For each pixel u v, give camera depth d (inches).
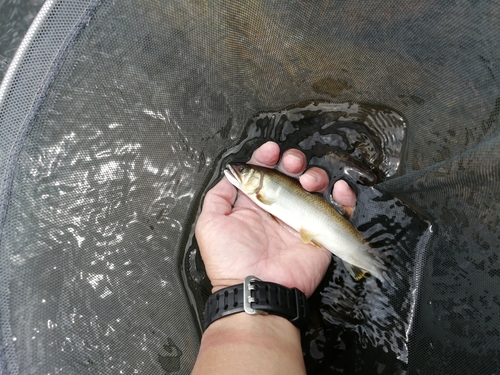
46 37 9.1
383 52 10.9
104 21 9.5
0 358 8.3
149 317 10.5
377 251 11.4
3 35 16.0
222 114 12.0
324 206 11.6
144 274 10.8
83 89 9.8
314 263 11.5
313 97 12.4
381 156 12.3
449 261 10.4
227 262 10.8
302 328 9.8
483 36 9.7
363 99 12.1
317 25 10.8
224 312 9.1
